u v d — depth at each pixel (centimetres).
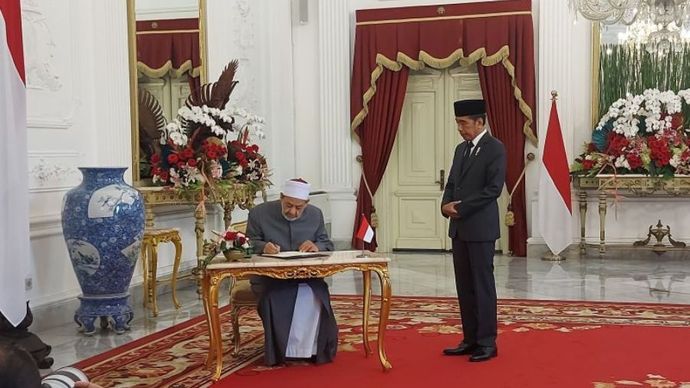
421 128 1098
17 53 482
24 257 483
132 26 742
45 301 620
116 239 585
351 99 1092
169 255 805
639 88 993
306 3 1109
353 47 1101
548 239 973
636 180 935
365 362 498
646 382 438
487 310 495
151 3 775
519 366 478
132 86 742
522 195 1027
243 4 968
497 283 812
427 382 446
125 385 450
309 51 1123
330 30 1099
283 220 533
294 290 496
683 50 978
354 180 1107
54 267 633
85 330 599
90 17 690
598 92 1004
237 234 478
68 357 529
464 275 509
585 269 905
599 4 764
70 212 584
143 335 599
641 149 931
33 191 609
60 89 649
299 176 1136
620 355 502
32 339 498
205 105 764
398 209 1111
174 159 718
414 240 1109
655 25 792
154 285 675
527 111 1016
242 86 959
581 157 985
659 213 988
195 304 735
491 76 1033
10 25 477
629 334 563
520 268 921
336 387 440
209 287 467
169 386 448
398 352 522
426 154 1098
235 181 776
